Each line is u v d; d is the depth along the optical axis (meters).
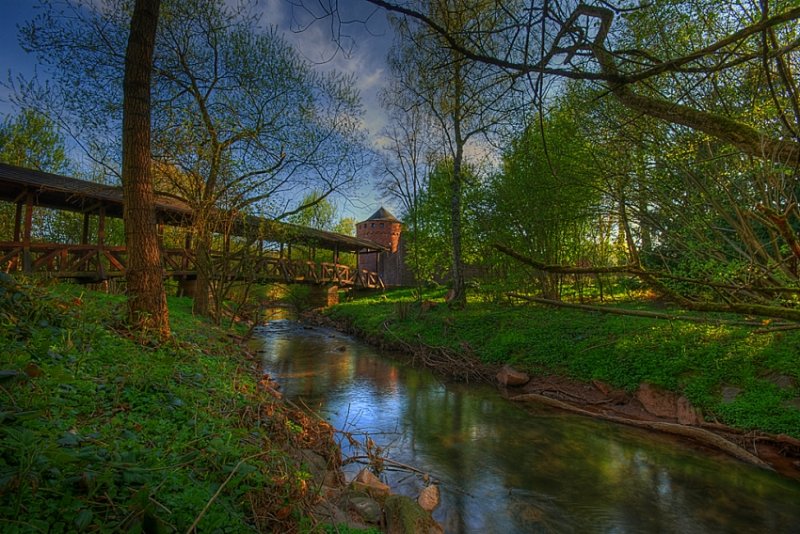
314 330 19.20
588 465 5.22
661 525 3.92
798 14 1.27
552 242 12.80
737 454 5.33
